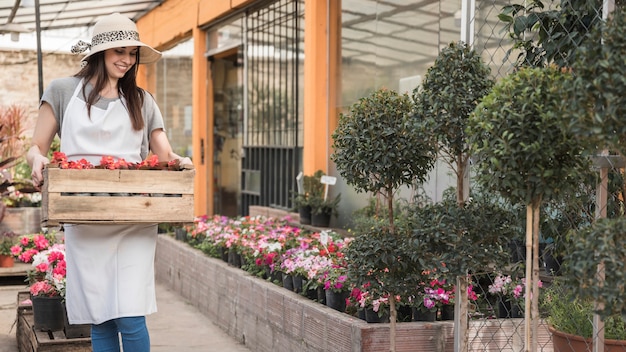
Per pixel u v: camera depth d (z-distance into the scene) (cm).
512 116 274
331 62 786
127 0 1215
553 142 273
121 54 345
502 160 279
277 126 901
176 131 1278
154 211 332
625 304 248
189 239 809
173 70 1288
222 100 1120
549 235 373
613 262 246
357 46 740
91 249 338
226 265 640
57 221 319
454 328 381
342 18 768
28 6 1112
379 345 395
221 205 1123
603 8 300
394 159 361
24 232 941
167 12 1251
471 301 430
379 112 363
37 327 482
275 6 895
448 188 571
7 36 1666
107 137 346
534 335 292
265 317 532
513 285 420
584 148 270
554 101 267
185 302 746
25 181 960
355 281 365
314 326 451
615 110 241
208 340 593
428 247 338
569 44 338
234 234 675
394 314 376
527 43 374
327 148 788
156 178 333
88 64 349
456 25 592
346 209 742
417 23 646
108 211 326
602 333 321
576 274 258
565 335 354
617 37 243
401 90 671
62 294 473
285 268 524
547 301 400
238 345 577
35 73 1695
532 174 279
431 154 373
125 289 339
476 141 292
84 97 345
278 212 855
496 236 333
